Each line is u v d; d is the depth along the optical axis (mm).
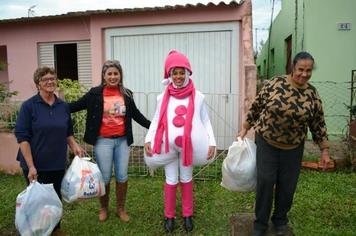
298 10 8711
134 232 3859
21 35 8703
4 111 6008
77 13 7516
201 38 7137
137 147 6430
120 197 4121
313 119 3232
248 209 4383
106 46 7719
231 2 6605
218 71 7121
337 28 7855
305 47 8016
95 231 3889
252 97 5703
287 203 3430
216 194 4859
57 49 8734
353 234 3695
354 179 5324
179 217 4195
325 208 4336
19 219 3156
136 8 7023
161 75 7496
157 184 5277
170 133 3652
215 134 6906
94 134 3824
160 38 7383
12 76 8891
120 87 3910
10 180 5664
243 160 3508
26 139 3258
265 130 3199
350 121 6203
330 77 7961
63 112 3441
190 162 3652
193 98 3713
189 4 6754
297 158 3275
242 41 6840
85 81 8469
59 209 3289
